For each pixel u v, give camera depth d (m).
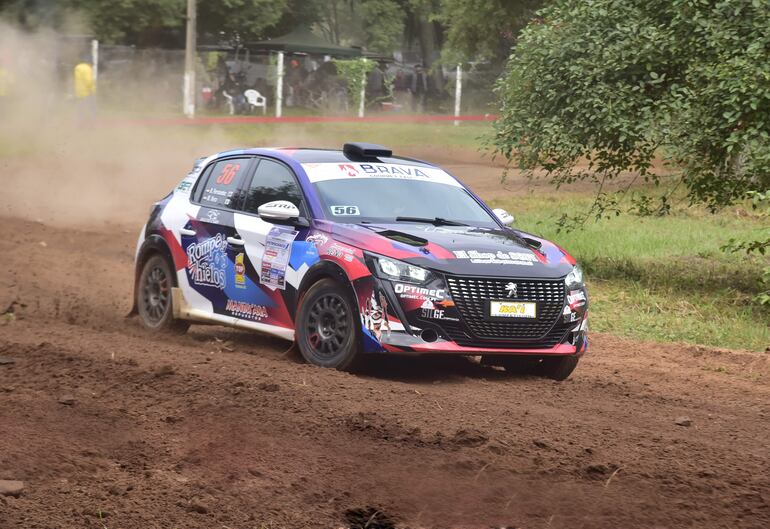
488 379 11.31
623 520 6.84
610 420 9.58
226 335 13.73
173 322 13.31
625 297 18.73
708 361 13.84
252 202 12.41
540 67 20.16
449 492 7.23
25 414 8.66
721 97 17.77
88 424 8.48
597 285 19.94
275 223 11.88
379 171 12.41
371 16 76.50
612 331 16.30
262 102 57.00
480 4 53.78
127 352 11.47
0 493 6.77
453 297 10.52
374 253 10.70
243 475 7.40
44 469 7.34
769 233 24.83
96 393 9.46
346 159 12.55
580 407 10.08
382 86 64.12
